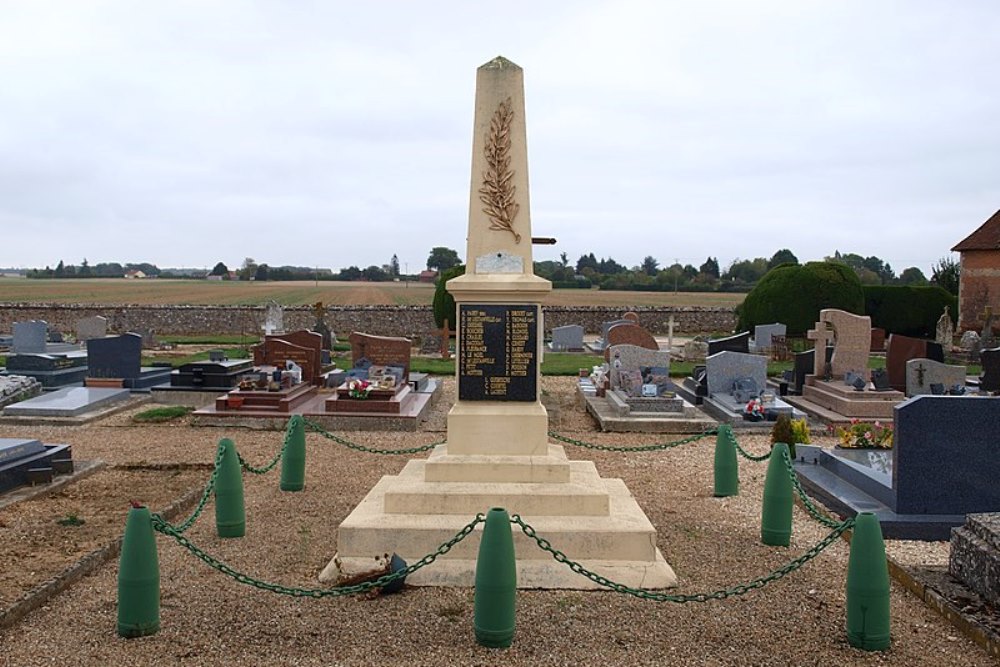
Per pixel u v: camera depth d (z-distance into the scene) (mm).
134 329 42969
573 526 8188
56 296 73000
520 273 9102
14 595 7477
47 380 21672
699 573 8352
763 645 6633
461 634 6738
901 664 6355
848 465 11477
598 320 46344
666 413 17297
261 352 20734
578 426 17562
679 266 103938
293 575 8141
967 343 33625
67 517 10109
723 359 19297
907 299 40156
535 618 7094
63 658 6262
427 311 43812
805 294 36656
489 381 9180
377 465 13242
